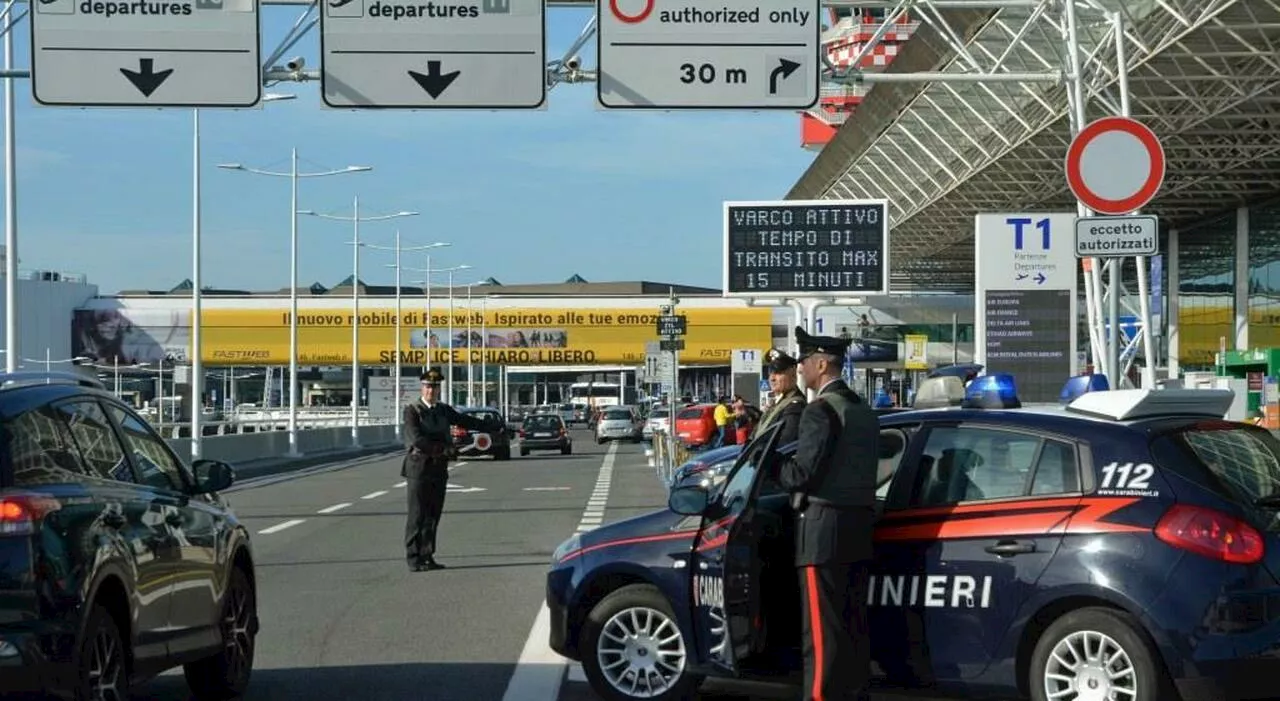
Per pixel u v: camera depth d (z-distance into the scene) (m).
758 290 31.31
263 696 8.47
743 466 7.71
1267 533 6.27
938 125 40.03
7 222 29.16
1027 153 39.16
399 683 8.84
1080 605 6.43
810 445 6.59
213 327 93.31
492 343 97.56
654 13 15.26
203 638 7.73
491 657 9.75
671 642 7.86
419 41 15.34
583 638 7.98
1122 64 16.08
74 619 5.96
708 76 15.29
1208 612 6.10
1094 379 10.80
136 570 6.73
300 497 27.14
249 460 40.31
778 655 7.15
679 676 7.82
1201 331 50.88
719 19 15.27
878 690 6.91
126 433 7.48
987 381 7.98
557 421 50.16
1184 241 52.31
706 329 93.38
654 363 51.03
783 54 15.32
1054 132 36.00
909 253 62.38
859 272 31.19
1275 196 44.50
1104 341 21.34
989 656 6.60
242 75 15.30
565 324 97.69
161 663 7.10
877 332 79.81
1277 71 29.67
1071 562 6.39
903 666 6.82
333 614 11.73
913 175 46.75
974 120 38.47
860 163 46.91
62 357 87.81
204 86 15.30
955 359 65.44
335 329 95.75
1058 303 22.95
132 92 15.27
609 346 97.25
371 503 25.33
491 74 15.37
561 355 97.75
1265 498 6.49
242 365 94.38
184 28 15.26
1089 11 24.94
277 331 94.44
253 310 94.00
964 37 30.33
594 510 22.84
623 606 7.91
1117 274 12.31
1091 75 29.72
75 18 15.23
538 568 14.86
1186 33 27.48
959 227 53.97
